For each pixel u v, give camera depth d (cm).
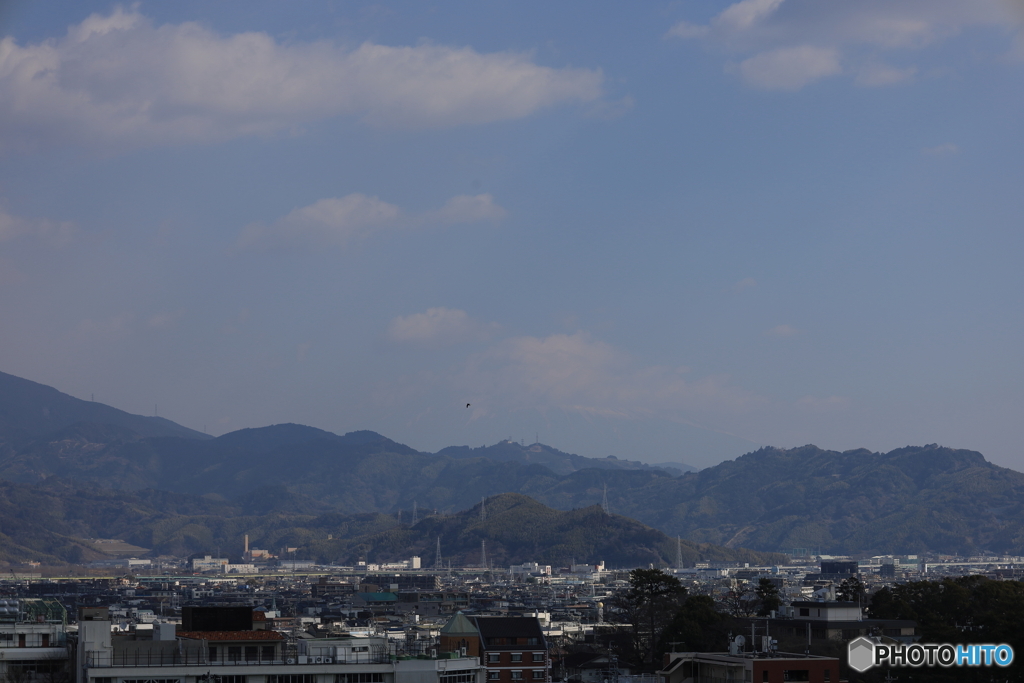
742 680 16700
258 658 16400
